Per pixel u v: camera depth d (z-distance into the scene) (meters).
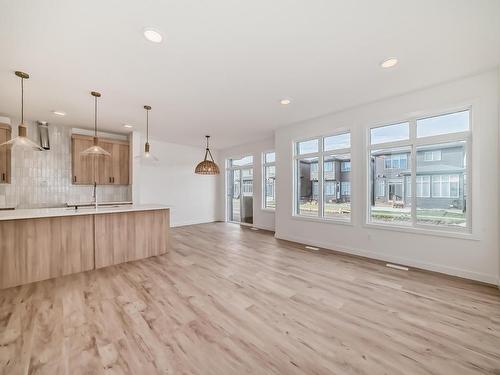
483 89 2.97
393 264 3.70
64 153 5.19
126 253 3.85
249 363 1.61
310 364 1.61
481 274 3.00
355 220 4.23
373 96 3.69
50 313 2.23
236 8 1.84
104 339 1.85
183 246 4.87
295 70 2.84
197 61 2.62
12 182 4.59
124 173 5.78
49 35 2.14
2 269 2.81
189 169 7.77
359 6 1.83
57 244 3.21
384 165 3.98
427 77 3.07
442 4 1.82
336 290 2.77
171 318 2.16
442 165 3.39
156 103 3.87
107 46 2.33
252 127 5.50
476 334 1.94
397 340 1.87
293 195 5.36
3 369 1.54
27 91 3.36
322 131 4.70
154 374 1.51
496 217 2.91
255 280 3.06
